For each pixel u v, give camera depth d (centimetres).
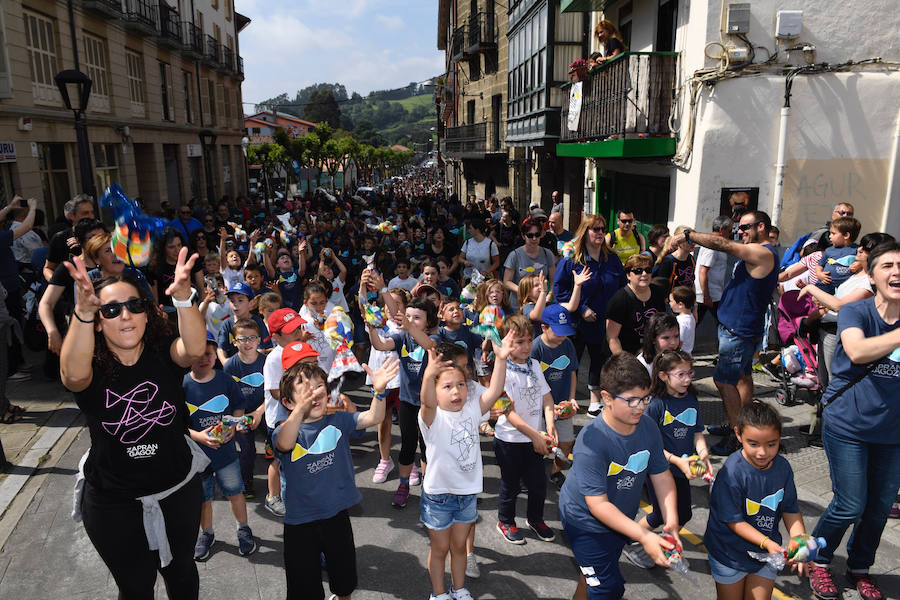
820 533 387
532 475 440
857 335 349
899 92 853
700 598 389
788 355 644
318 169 5378
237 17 3881
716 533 336
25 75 1355
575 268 647
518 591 399
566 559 433
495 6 2545
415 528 475
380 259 1029
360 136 17475
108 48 1897
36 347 776
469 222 901
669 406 404
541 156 1869
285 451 329
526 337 416
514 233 1406
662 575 412
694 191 888
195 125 2897
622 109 980
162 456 285
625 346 596
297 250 1002
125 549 290
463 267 924
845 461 370
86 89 913
